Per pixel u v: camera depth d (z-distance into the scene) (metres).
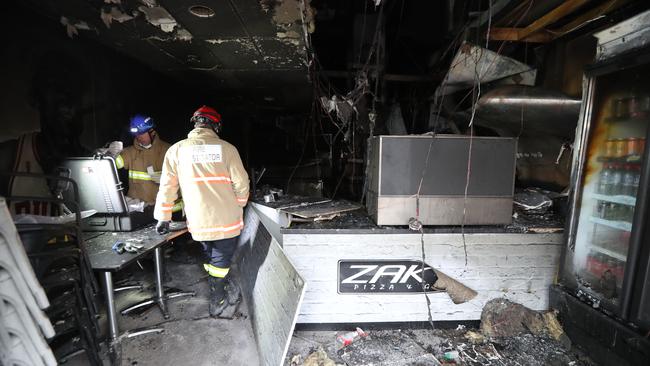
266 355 1.74
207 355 1.92
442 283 2.08
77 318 1.52
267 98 4.90
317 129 5.78
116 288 2.68
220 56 3.00
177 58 3.09
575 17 2.72
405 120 4.85
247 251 2.71
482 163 2.01
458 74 3.24
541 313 2.13
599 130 1.86
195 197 2.02
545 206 2.40
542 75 3.09
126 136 3.16
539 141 2.99
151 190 2.76
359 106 4.06
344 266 2.07
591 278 1.89
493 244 2.09
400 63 5.05
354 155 4.27
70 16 2.21
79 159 2.20
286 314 1.64
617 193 1.79
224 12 2.08
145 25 2.31
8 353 1.12
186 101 4.40
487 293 2.13
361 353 1.91
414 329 2.15
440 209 2.03
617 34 1.68
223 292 2.34
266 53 2.90
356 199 4.20
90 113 2.70
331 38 5.21
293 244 2.04
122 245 1.95
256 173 3.34
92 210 2.11
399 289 2.10
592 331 1.79
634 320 1.58
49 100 2.31
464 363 1.83
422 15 4.49
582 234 1.96
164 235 2.25
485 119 2.97
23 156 2.10
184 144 2.01
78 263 1.58
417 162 1.99
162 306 2.35
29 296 1.18
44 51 2.25
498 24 2.98
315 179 4.71
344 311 2.11
